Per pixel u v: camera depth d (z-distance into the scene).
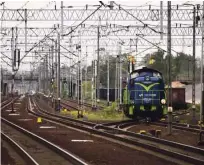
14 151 44.66
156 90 85.12
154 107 84.81
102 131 63.09
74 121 92.50
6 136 56.91
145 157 39.66
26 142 53.19
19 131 69.00
